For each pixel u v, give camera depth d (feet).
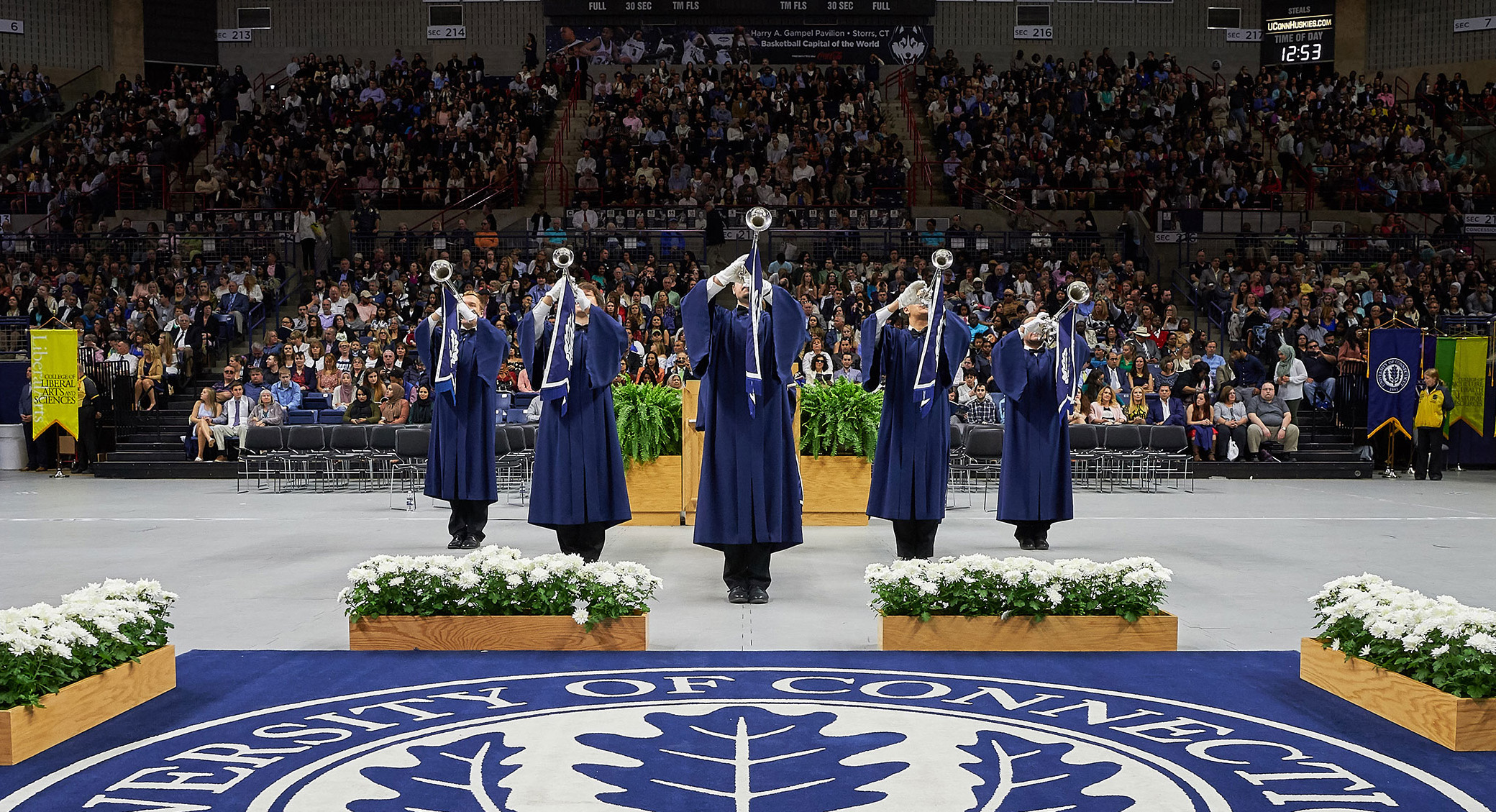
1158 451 52.39
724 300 33.17
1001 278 72.38
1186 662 19.72
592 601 20.62
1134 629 20.66
